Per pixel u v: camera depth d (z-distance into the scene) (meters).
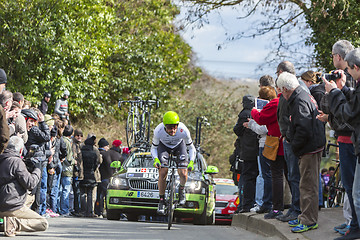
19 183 10.62
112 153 21.53
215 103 47.91
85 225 13.90
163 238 10.99
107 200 17.11
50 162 16.92
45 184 16.50
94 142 20.67
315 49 23.84
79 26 33.91
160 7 41.41
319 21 22.81
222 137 47.06
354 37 22.09
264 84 12.80
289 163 10.90
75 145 20.17
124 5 41.06
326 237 9.17
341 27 22.20
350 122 7.86
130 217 19.58
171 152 14.18
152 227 14.21
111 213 17.23
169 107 43.16
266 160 12.85
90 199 20.42
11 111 11.31
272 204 12.40
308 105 9.75
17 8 30.72
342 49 9.41
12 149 10.69
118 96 39.81
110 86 39.44
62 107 26.33
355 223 8.65
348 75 9.36
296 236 9.62
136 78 40.22
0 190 10.49
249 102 14.34
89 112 38.28
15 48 31.64
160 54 41.78
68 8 32.56
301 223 9.91
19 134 12.57
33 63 32.03
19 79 31.98
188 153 14.98
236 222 14.55
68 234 11.18
